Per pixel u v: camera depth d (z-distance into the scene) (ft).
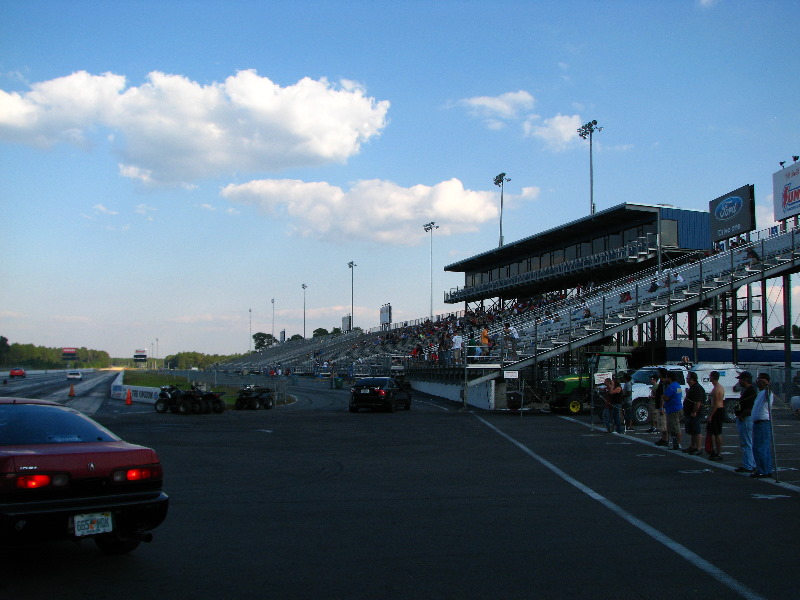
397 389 108.78
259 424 81.97
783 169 138.82
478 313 216.13
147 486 21.74
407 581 20.34
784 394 98.37
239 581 20.34
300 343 423.64
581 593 19.21
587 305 141.18
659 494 35.42
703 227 162.91
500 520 29.01
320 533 26.58
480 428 76.33
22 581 20.30
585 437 66.28
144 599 18.66
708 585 19.99
